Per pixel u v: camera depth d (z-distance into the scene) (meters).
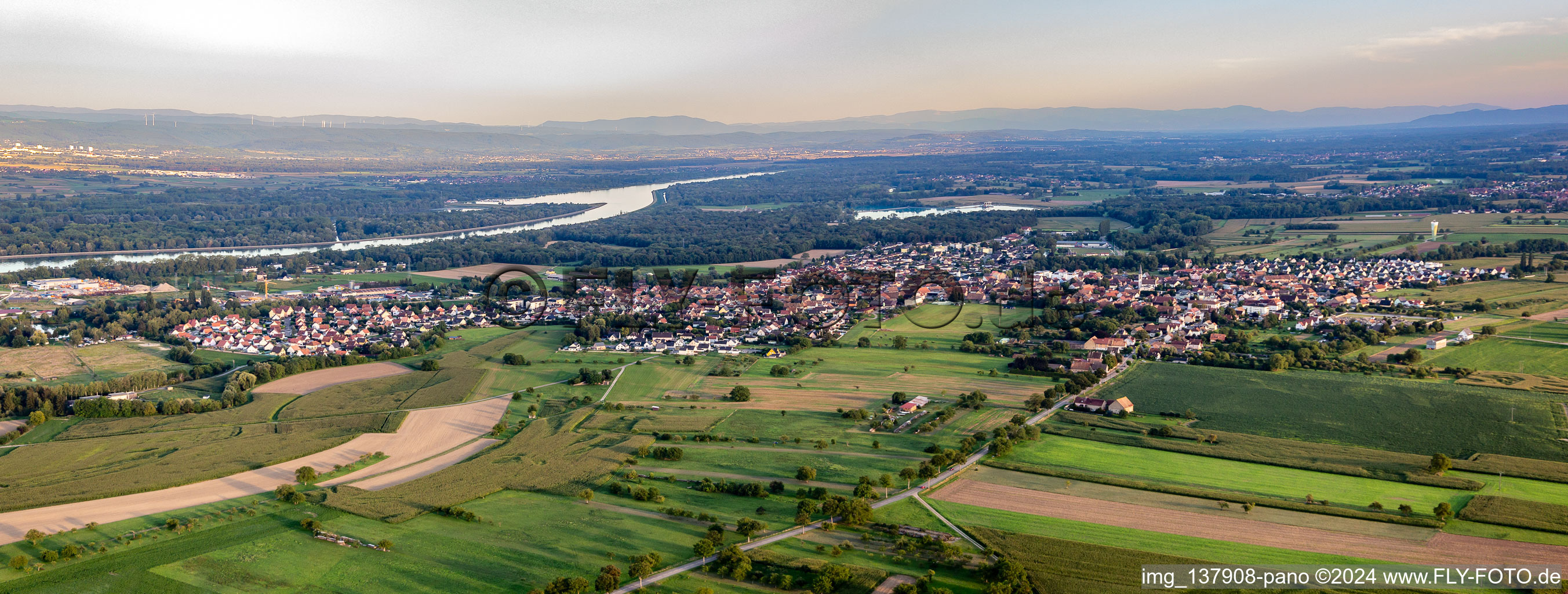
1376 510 180.50
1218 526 175.50
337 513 191.00
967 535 173.12
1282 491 193.25
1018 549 165.12
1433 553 161.62
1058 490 196.00
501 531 180.50
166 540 179.38
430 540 176.75
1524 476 198.00
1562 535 167.38
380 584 159.12
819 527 178.12
